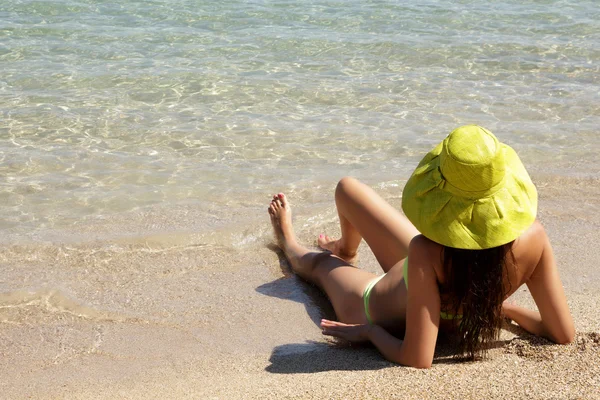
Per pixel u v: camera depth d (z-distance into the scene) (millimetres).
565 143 6641
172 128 6926
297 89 7941
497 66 8695
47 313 4156
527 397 2768
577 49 9250
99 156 6340
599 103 7598
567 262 4598
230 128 6949
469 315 3008
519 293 4180
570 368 2996
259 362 3559
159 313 4152
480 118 7191
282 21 10312
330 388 3002
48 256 4805
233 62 8734
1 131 6754
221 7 10898
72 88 7844
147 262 4758
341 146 6586
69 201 5562
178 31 9820
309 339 3826
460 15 10633
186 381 3391
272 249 4941
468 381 2945
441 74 8445
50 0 10992
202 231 5117
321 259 4273
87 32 9664
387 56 9016
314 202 5578
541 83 8172
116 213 5395
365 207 3949
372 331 3398
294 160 6312
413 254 3000
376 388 2928
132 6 10852
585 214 5348
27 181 5855
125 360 3662
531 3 11273
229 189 5789
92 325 4027
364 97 7754
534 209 2900
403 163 6238
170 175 6016
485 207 2809
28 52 8867
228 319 4078
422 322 3039
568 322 3189
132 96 7672
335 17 10516
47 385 3424
